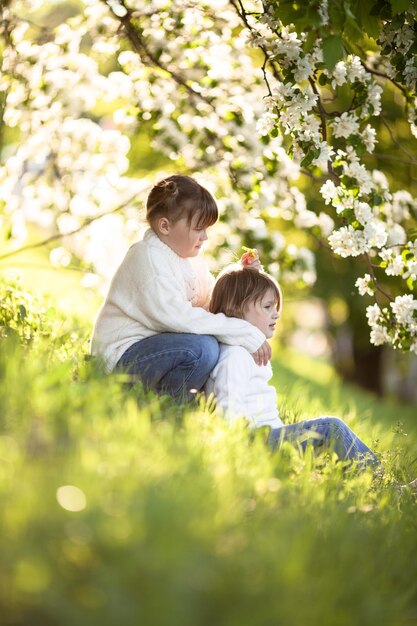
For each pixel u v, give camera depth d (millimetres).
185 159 10430
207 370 6410
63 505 3303
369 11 6871
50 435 4090
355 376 26875
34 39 10156
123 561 3133
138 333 6520
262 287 6664
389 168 15977
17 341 6164
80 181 10836
